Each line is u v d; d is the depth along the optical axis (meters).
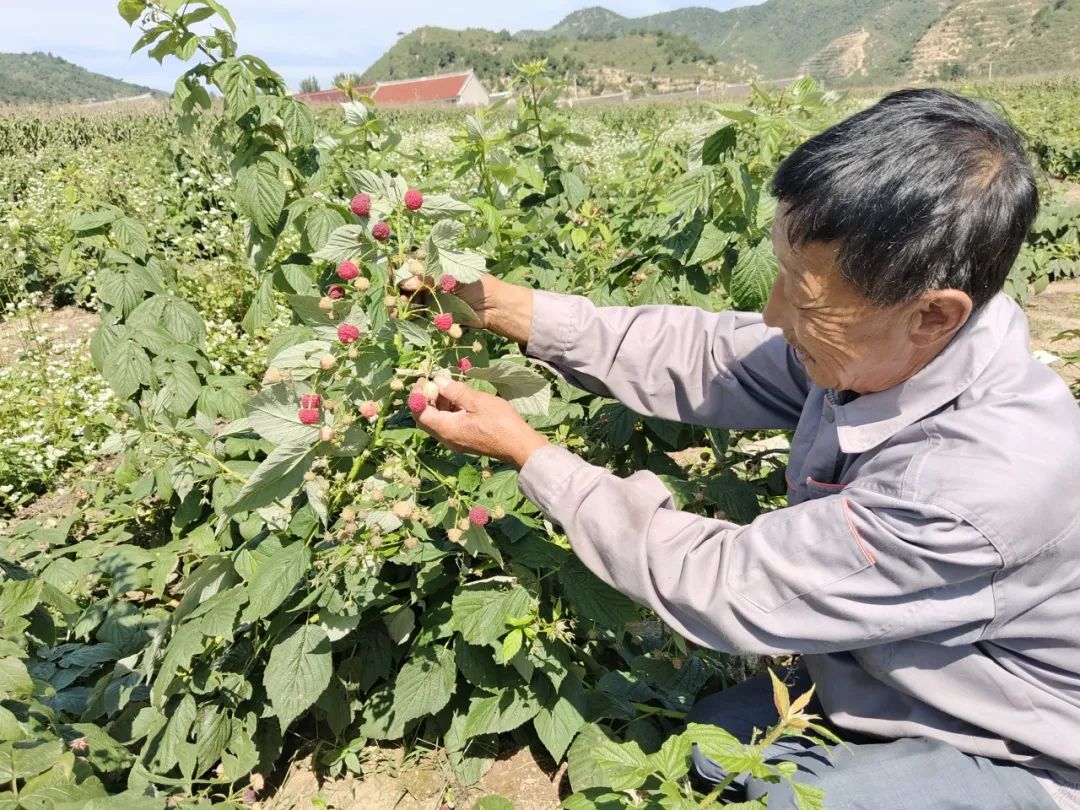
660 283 2.49
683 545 1.49
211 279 6.36
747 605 1.42
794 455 1.76
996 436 1.30
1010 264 1.27
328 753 2.24
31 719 1.75
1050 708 1.43
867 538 1.33
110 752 1.94
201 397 2.69
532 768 2.22
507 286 1.97
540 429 2.62
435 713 2.15
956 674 1.43
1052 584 1.32
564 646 2.06
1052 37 175.25
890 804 1.44
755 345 1.92
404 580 2.25
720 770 1.73
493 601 1.90
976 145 1.20
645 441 2.65
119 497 3.10
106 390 4.88
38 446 4.42
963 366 1.36
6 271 7.00
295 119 2.29
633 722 2.16
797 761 1.57
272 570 1.80
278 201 2.28
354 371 1.69
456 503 1.74
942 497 1.28
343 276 1.62
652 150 3.86
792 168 1.31
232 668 2.16
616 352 1.99
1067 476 1.28
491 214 2.68
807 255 1.29
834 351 1.38
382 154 2.90
